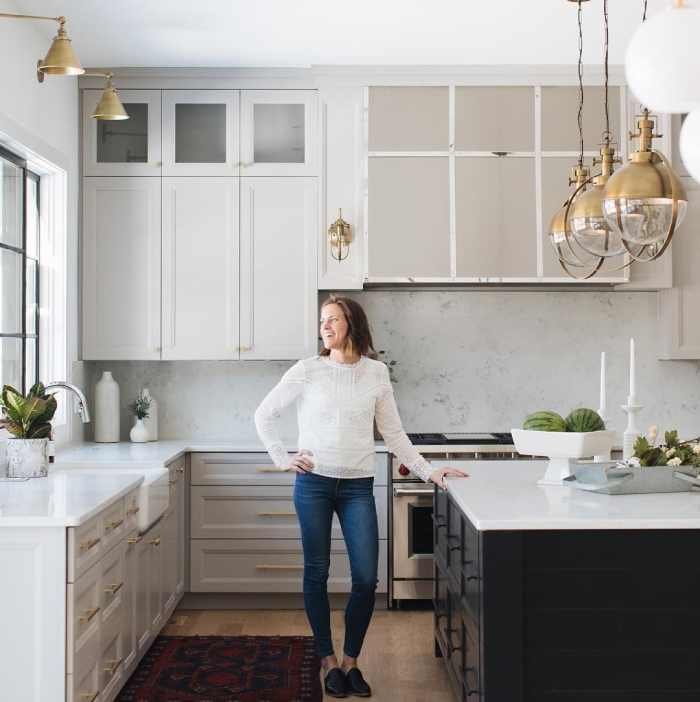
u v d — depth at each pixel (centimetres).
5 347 422
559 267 507
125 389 546
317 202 511
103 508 299
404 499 486
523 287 535
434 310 552
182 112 513
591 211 274
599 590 252
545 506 270
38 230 475
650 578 253
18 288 443
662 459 299
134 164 511
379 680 376
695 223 527
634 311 555
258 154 511
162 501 399
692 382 558
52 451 420
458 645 313
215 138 513
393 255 507
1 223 418
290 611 495
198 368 548
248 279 512
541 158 507
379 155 507
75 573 274
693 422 557
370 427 362
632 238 231
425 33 450
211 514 493
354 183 510
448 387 552
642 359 555
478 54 483
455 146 507
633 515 255
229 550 492
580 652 252
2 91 391
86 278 509
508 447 488
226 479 493
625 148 507
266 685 370
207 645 425
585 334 555
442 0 404
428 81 507
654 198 225
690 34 161
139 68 505
